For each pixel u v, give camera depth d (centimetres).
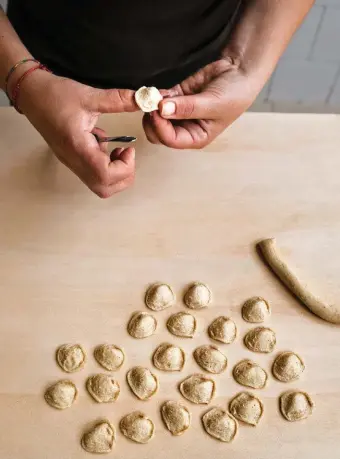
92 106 42
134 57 55
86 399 45
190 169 54
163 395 45
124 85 59
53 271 49
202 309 49
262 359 47
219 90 45
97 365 46
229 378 46
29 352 46
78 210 51
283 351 47
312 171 55
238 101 46
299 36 93
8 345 46
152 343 47
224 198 53
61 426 44
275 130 56
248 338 48
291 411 44
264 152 55
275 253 50
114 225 51
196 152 55
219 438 44
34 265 49
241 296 49
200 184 53
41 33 55
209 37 57
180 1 50
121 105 42
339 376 47
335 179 55
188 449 43
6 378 45
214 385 46
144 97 42
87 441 43
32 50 57
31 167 53
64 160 45
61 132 42
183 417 44
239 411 45
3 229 50
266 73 48
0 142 54
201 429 44
